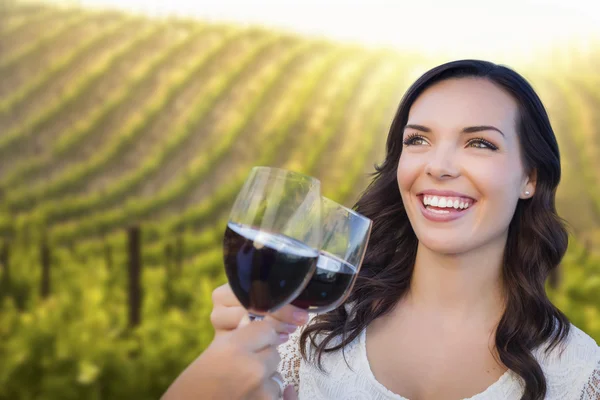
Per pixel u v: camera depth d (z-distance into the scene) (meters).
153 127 25.00
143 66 28.20
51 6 31.16
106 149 24.03
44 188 21.11
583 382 1.81
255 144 24.48
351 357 1.89
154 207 20.36
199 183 22.12
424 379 1.84
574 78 28.56
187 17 32.50
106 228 18.70
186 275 11.09
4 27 29.38
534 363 1.76
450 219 1.75
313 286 1.52
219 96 26.45
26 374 5.82
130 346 6.33
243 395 1.32
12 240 17.52
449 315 1.88
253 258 1.36
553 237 1.90
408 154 1.83
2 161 22.95
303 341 1.93
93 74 26.75
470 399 1.78
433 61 32.09
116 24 30.39
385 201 2.09
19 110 25.36
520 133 1.80
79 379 5.38
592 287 9.20
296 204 1.39
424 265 1.91
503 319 1.83
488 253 1.85
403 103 1.95
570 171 21.38
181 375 1.36
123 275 11.24
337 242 1.55
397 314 1.95
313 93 26.66
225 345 1.35
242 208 1.41
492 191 1.72
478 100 1.76
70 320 7.80
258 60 29.52
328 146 24.25
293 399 1.50
